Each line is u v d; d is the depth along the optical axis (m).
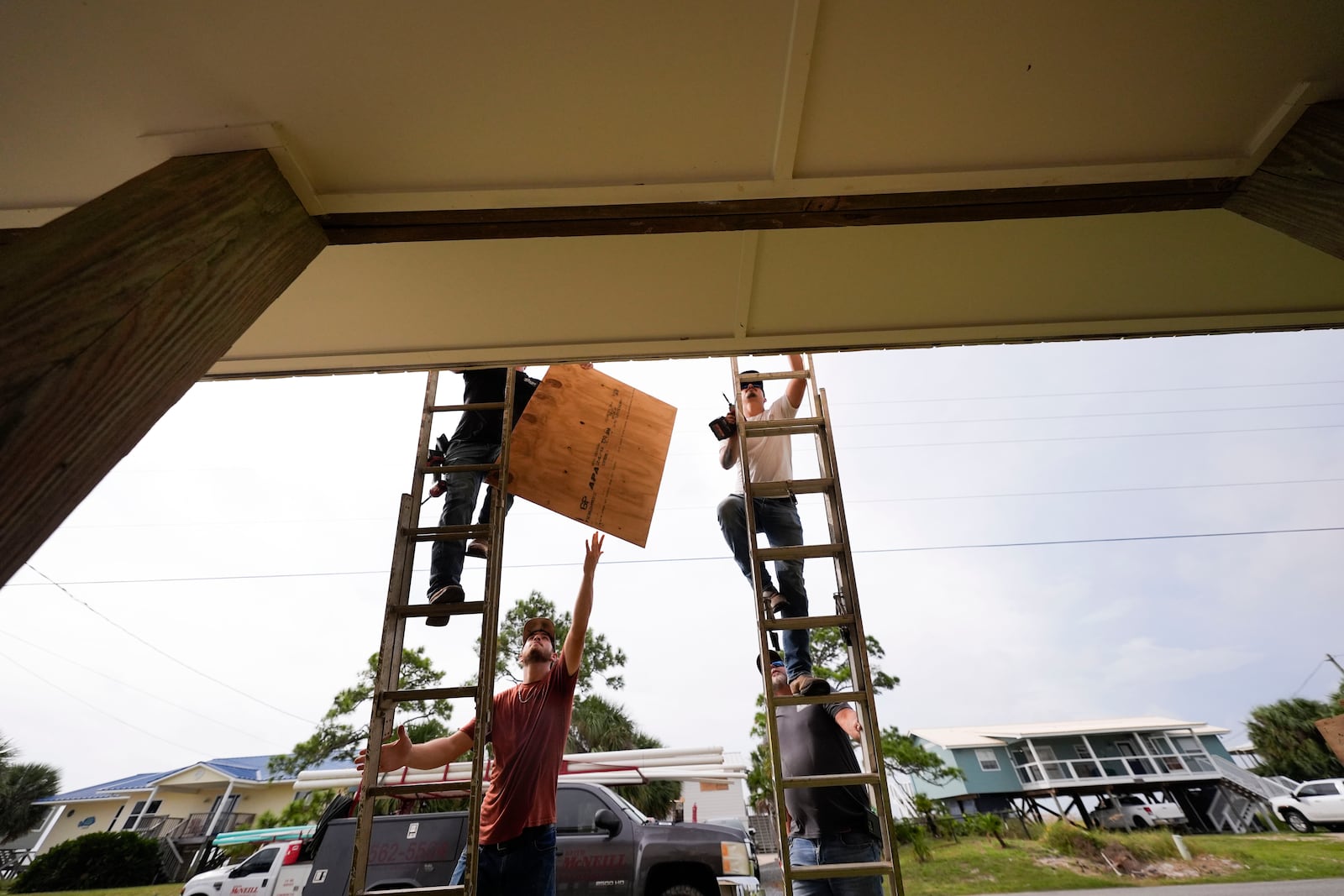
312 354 2.26
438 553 3.05
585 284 2.03
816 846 2.89
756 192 1.68
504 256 1.90
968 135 1.59
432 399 3.39
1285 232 1.60
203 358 1.22
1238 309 2.26
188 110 1.41
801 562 3.78
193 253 1.22
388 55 1.34
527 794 2.73
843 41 1.37
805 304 2.16
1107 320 2.29
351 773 6.64
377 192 1.60
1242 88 1.50
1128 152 1.65
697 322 2.22
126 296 1.06
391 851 4.75
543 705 2.96
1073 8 1.34
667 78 1.43
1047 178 1.68
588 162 1.60
